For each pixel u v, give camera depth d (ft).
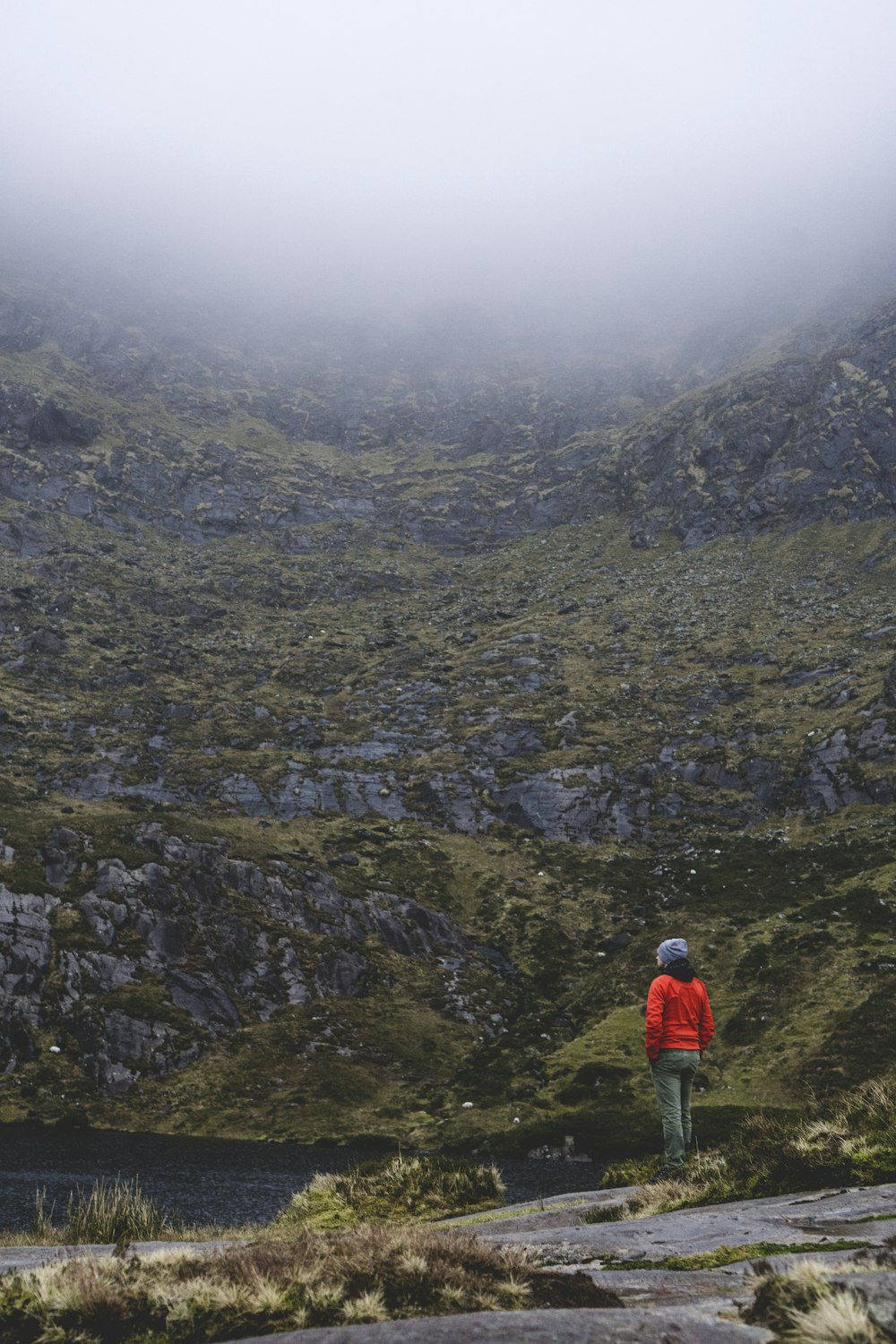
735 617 586.04
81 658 544.62
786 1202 25.17
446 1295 14.80
